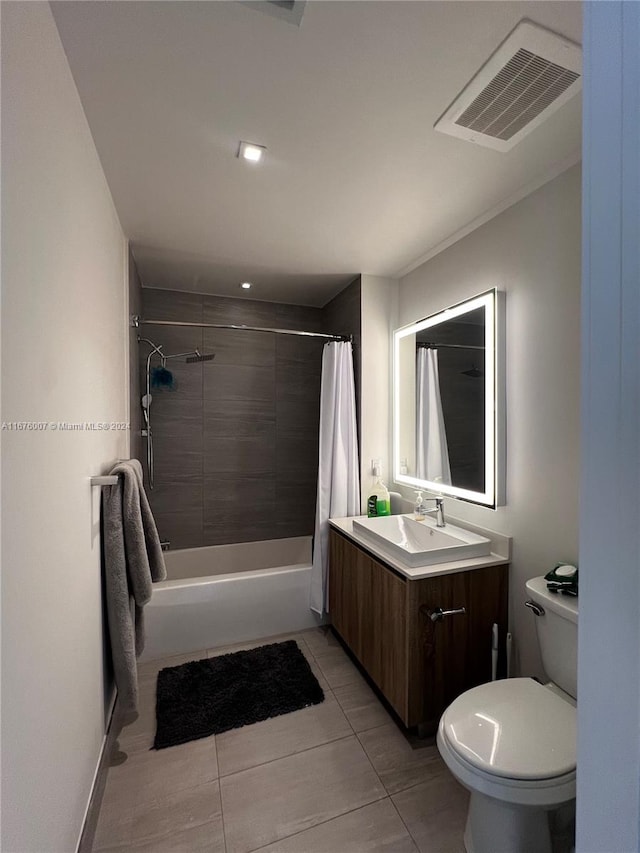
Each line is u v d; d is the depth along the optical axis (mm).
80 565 1208
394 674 1672
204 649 2252
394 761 1525
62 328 1042
